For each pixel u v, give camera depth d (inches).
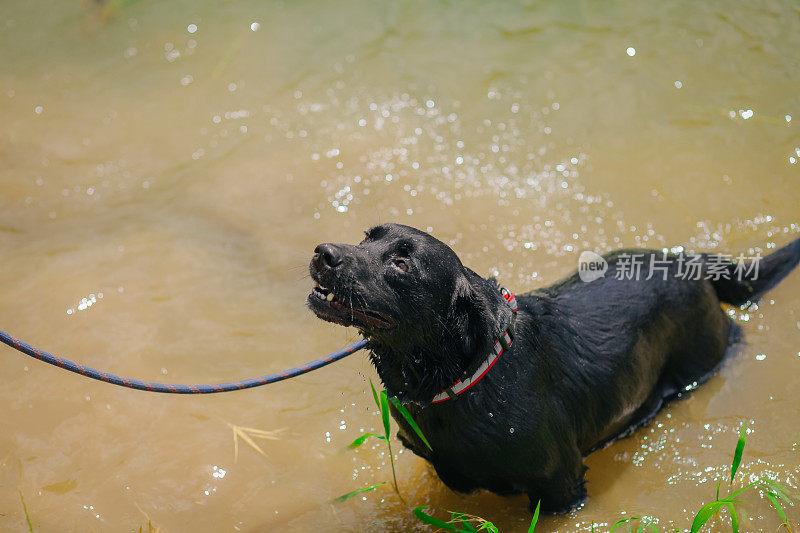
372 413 214.7
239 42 351.6
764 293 231.1
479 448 171.0
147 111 322.7
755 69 312.0
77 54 355.6
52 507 192.1
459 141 297.6
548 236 261.0
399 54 337.1
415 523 188.5
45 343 235.6
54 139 311.9
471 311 161.2
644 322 197.8
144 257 263.1
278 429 211.6
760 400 211.6
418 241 163.0
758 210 262.2
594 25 340.2
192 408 217.3
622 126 296.5
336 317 163.6
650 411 211.2
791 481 189.2
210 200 282.8
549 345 181.3
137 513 190.9
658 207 267.0
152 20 370.0
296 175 290.0
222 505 193.3
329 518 190.2
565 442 181.2
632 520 184.2
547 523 186.2
